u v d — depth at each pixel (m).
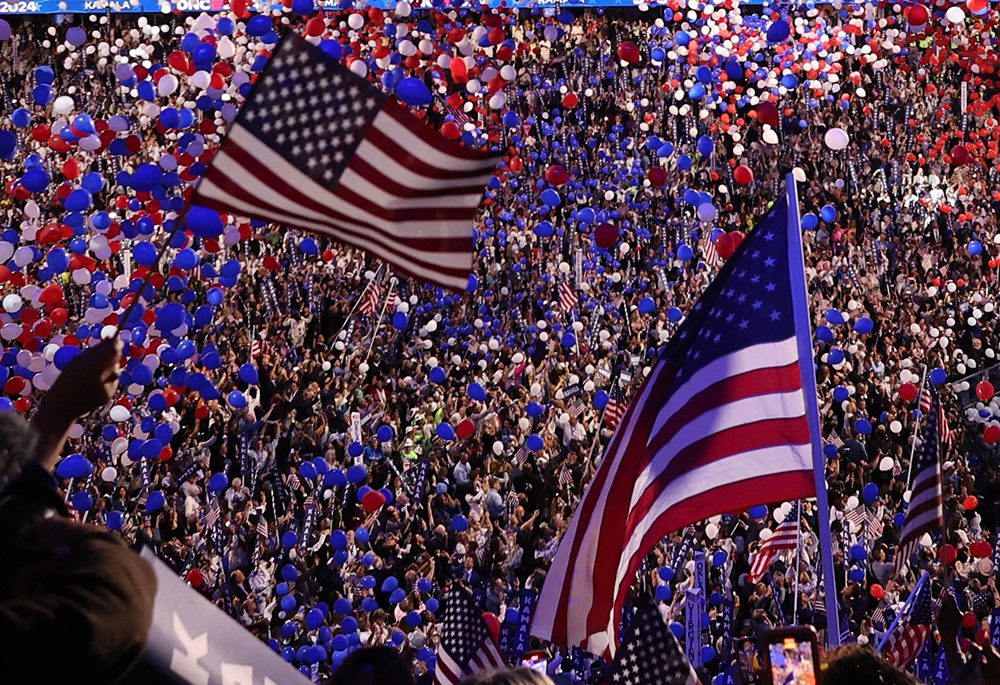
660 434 23.41
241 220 59.28
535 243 96.06
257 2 74.81
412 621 48.09
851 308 84.12
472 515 60.94
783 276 23.30
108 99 91.00
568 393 71.69
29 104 95.38
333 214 17.06
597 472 23.52
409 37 86.81
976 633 35.06
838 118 109.00
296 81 16.17
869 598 53.94
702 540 56.91
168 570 7.87
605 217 93.75
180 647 7.70
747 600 55.44
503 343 86.06
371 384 77.88
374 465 67.56
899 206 102.88
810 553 56.84
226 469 64.25
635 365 78.25
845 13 107.44
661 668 15.82
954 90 110.38
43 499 8.12
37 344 47.91
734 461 22.67
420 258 17.73
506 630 42.16
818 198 102.62
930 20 103.12
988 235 99.81
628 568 22.72
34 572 6.61
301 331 82.94
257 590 53.09
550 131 102.00
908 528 22.77
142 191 45.81
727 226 98.06
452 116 80.00
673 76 109.94
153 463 59.66
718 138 105.31
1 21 50.88
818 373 75.81
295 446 67.88
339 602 49.62
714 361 23.27
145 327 47.22
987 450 69.75
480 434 70.62
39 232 47.22
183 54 50.56
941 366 81.75
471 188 17.28
